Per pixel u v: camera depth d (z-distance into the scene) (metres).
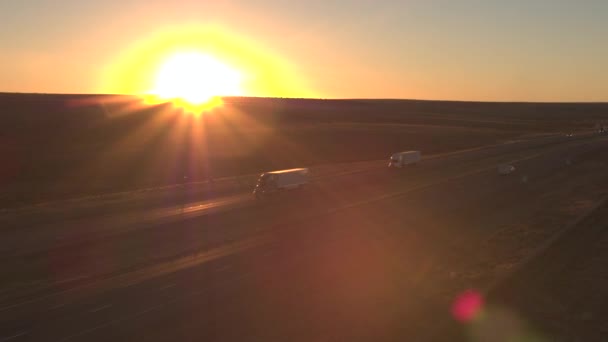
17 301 21.94
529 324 17.14
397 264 26.14
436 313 18.84
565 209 40.66
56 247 31.44
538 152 93.62
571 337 16.23
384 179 61.66
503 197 47.19
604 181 56.50
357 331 17.53
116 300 21.52
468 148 111.12
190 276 24.69
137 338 17.41
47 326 18.81
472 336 16.03
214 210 43.22
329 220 37.50
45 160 78.38
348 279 23.66
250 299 21.17
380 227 35.00
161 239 32.94
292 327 18.12
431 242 30.81
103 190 58.06
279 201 46.91
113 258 28.69
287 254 28.31
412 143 116.06
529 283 21.17
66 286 23.84
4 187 59.09
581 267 23.64
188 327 18.27
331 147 105.38
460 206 42.72
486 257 27.27
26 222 39.66
